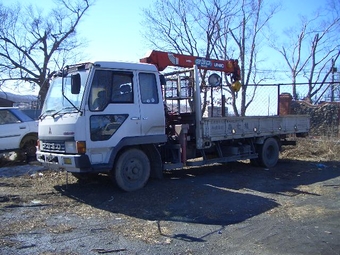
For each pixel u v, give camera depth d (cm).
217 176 935
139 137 758
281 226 552
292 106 2005
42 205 671
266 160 1077
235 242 489
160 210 641
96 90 706
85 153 683
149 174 795
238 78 1153
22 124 1141
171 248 467
